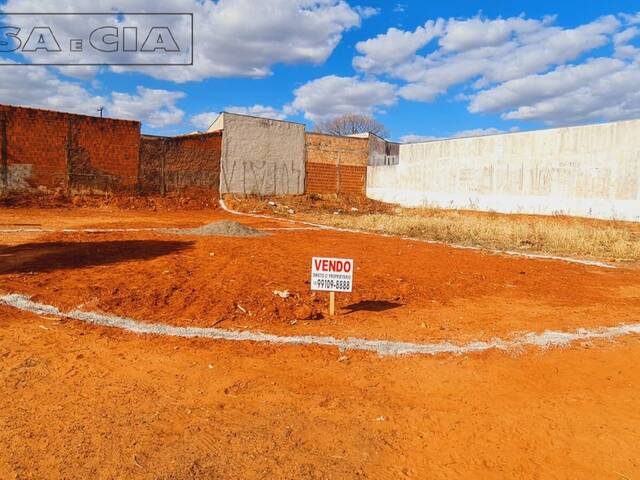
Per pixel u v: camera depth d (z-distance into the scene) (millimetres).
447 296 7734
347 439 3334
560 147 22625
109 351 4852
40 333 5262
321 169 33031
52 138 22188
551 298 7828
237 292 7188
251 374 4406
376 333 5703
